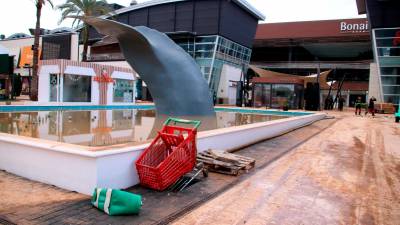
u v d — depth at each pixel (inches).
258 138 444.8
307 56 2613.2
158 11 1733.5
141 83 1581.0
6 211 179.2
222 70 1680.6
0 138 254.7
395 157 375.9
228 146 358.6
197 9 1627.7
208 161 274.4
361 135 570.3
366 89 2148.1
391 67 1462.8
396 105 1421.0
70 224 165.3
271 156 350.3
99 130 444.1
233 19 1695.4
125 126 489.1
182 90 531.5
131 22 1822.1
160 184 218.1
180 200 205.8
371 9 1446.9
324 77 1439.5
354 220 185.5
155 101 541.0
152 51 500.1
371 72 1614.2
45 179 228.8
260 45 2385.6
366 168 313.7
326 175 280.4
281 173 280.5
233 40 1727.4
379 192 238.2
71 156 213.5
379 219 188.1
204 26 1612.9
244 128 394.6
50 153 224.2
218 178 258.4
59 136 382.6
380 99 1504.7
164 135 244.1
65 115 659.4
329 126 720.3
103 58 1752.0
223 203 204.1
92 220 171.2
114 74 1047.0
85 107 919.0
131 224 167.9
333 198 220.8
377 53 1481.3
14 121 518.9
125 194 180.2
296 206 203.3
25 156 240.1
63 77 904.3
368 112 1370.6
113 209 177.9
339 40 2151.8
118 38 492.7
